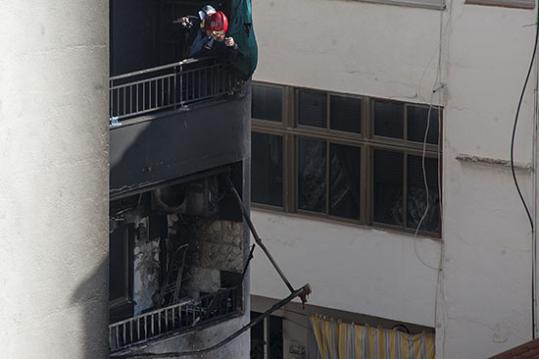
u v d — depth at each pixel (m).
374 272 68.81
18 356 48.00
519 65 63.56
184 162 54.81
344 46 67.50
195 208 56.88
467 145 65.38
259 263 71.19
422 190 67.25
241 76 55.94
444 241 66.75
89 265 49.75
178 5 57.00
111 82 54.12
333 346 70.19
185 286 58.72
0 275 47.00
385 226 68.38
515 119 64.06
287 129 69.69
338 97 68.38
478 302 66.31
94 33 48.59
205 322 56.72
